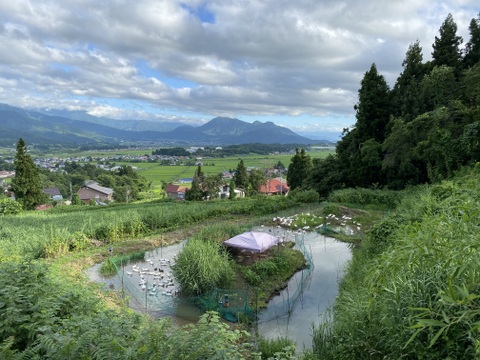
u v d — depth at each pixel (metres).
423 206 10.11
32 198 34.25
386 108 27.14
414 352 3.64
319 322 8.09
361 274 8.38
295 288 10.20
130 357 3.16
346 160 28.98
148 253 13.51
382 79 27.55
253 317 8.38
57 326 4.15
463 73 20.75
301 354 6.14
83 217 19.05
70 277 10.43
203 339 3.34
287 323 8.15
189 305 8.91
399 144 21.69
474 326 2.13
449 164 17.92
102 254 13.08
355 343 4.71
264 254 12.23
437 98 21.14
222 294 9.07
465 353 3.10
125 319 4.21
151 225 17.11
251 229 16.19
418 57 26.83
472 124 17.14
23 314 4.40
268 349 6.61
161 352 3.22
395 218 10.66
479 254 2.33
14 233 14.28
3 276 5.18
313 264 12.07
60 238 13.32
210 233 14.16
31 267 5.63
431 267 3.20
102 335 3.54
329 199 24.12
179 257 10.30
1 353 3.25
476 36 25.38
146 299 8.95
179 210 19.98
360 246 12.45
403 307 3.79
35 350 3.34
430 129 19.75
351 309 5.66
